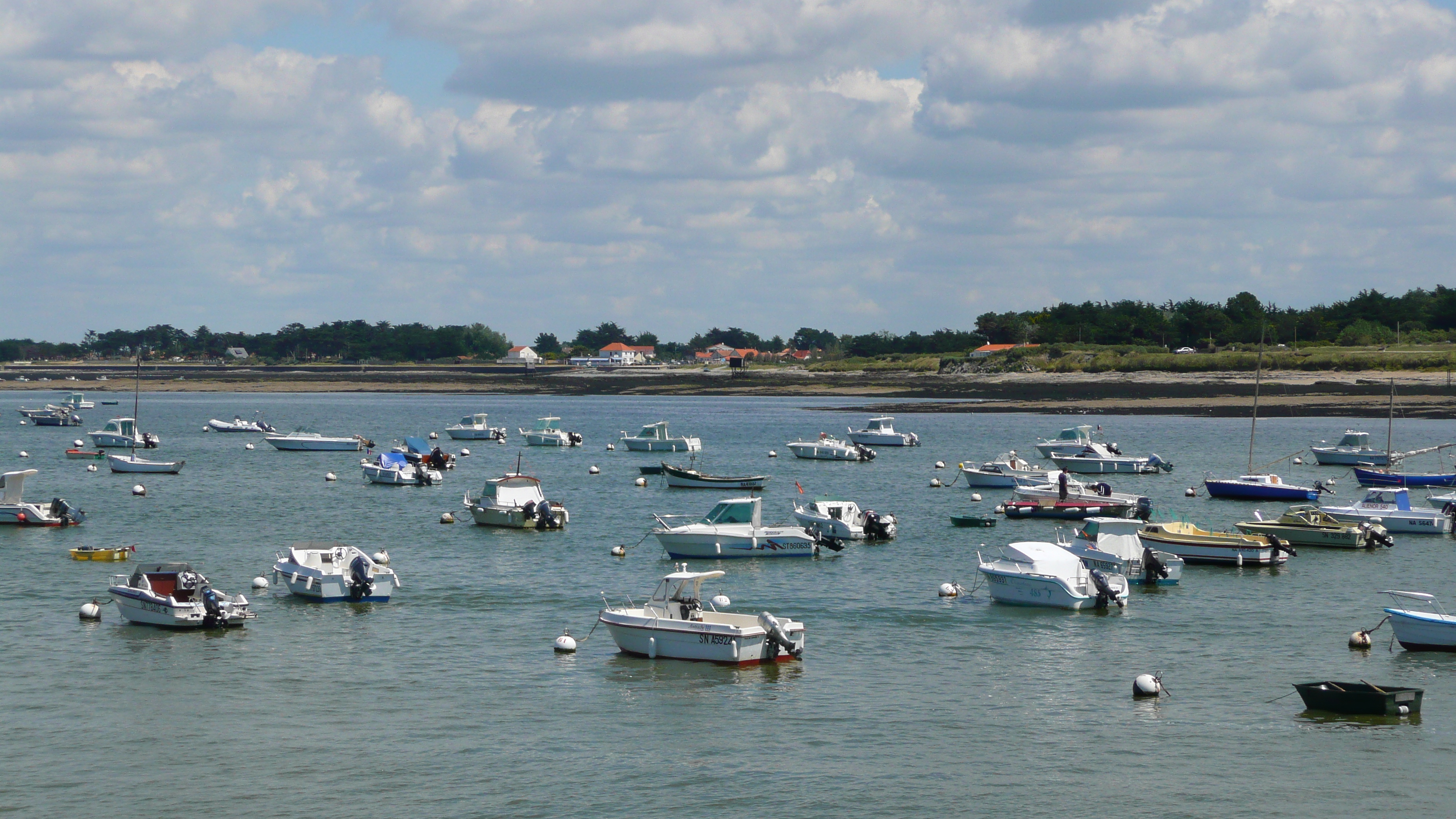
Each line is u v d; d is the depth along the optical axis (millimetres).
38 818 32438
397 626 52594
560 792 34438
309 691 43250
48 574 63406
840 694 43156
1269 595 60094
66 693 42750
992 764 36531
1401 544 76188
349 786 34781
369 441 151375
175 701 42000
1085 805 33594
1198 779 35375
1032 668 46562
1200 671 46281
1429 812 33094
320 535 78688
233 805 33406
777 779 35406
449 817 32781
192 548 72875
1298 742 38219
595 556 70938
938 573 65875
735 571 66188
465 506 87625
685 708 41562
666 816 32906
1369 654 48844
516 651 48531
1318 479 117000
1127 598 57125
